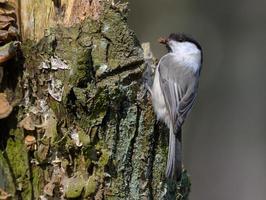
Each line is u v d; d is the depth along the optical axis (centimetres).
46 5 863
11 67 830
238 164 2159
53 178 812
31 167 812
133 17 2242
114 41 855
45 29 852
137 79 868
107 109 833
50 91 824
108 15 860
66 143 816
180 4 2281
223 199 2109
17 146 812
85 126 823
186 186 974
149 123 877
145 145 870
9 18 841
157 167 891
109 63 848
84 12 865
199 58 1112
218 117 2220
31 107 826
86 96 820
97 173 822
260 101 2266
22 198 804
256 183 2127
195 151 2145
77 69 820
